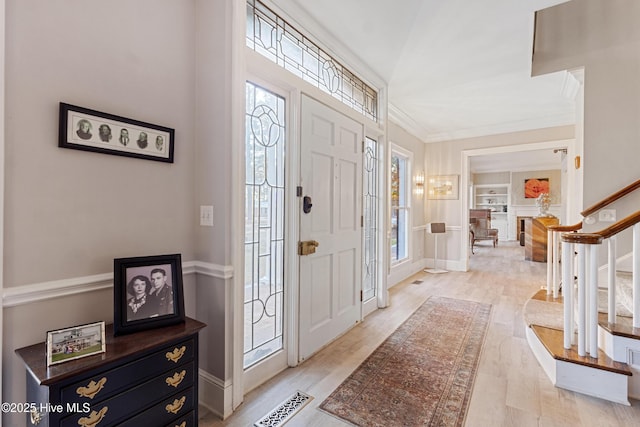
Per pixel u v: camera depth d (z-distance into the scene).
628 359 1.85
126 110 1.55
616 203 2.75
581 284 1.95
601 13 2.85
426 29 2.47
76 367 1.08
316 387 1.97
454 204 5.70
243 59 1.75
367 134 3.32
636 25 2.72
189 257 1.84
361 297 3.10
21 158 1.23
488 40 2.63
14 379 1.22
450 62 2.99
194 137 1.86
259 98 2.01
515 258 7.14
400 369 2.19
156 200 1.69
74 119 1.36
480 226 9.66
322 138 2.47
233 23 1.71
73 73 1.37
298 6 2.17
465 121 5.07
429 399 1.85
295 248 2.21
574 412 1.73
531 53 2.83
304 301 2.31
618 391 1.81
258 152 2.01
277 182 2.15
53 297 1.32
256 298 2.02
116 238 1.52
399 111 4.48
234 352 1.75
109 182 1.50
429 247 5.93
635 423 1.64
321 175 2.47
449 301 3.80
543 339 2.23
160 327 1.43
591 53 2.90
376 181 3.52
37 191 1.27
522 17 2.32
